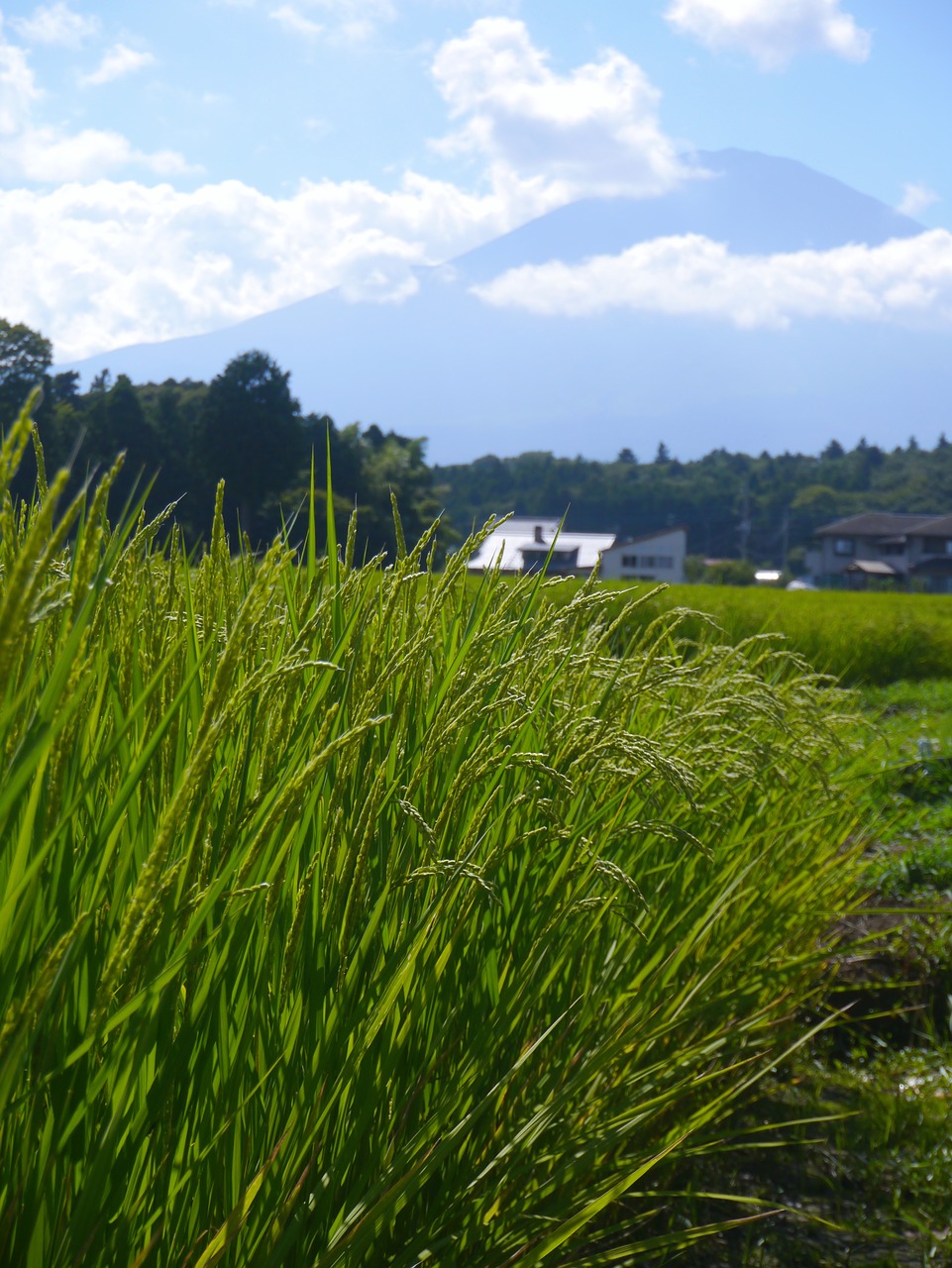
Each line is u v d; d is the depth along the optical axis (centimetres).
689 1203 242
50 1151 105
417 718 199
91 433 6400
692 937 235
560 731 201
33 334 5938
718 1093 274
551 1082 193
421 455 8488
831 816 407
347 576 200
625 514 19175
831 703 462
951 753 775
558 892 190
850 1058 368
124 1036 101
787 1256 245
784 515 17138
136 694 153
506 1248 165
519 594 253
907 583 12706
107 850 110
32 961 106
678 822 267
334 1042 137
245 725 150
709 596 2923
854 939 453
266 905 131
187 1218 126
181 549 190
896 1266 242
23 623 68
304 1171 132
